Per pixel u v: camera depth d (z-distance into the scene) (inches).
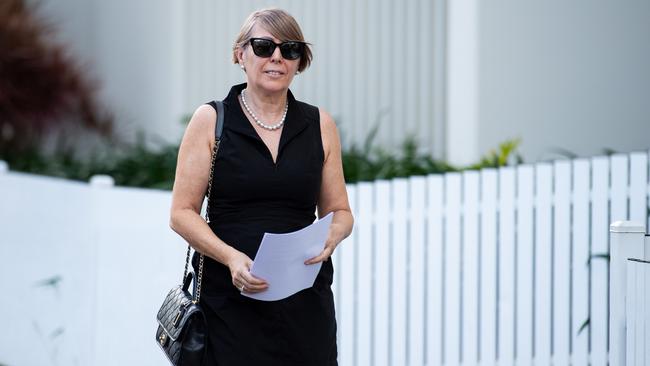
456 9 938.1
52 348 768.9
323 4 1055.0
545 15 882.1
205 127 430.9
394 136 1020.5
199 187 431.5
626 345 486.6
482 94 904.3
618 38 856.9
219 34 1115.9
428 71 1007.0
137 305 685.3
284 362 429.1
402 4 1018.7
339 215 444.8
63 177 1079.0
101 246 713.6
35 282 786.8
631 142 853.8
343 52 1047.0
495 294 616.4
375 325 641.0
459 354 623.8
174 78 1140.5
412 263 631.8
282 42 425.1
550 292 607.5
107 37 1197.1
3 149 1155.3
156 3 1157.1
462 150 922.1
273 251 396.2
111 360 706.8
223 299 426.0
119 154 1139.3
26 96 1138.0
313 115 445.4
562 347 604.7
